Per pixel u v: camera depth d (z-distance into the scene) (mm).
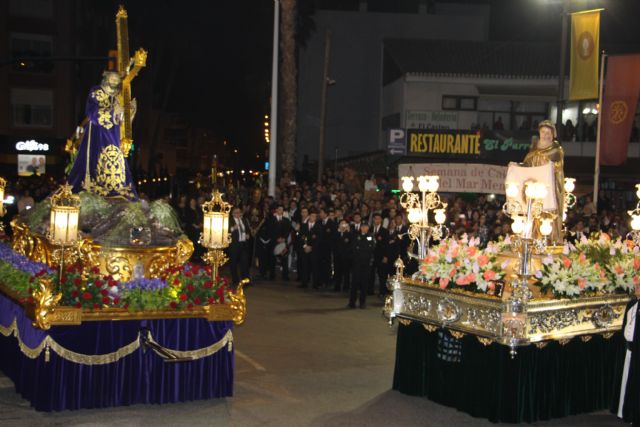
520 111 38906
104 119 10828
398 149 28094
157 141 55031
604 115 23766
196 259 21344
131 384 8430
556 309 8430
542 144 9641
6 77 41312
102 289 8281
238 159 58156
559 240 9688
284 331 12914
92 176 10750
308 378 9922
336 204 21203
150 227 10055
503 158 34938
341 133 43875
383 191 27141
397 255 17484
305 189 25203
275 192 25016
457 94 38562
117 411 8242
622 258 9586
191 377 8703
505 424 8227
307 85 43781
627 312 8375
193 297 8664
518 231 8234
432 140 32719
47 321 7859
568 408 8742
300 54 43594
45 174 41844
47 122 42250
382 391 9445
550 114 38906
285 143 30328
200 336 8719
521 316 7977
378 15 43719
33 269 9367
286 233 20281
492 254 9016
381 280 17625
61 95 42219
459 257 8961
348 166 38594
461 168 21422
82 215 9875
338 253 18391
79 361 8148
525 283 8055
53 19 41938
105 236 9602
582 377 8852
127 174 10969
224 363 8883
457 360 8727
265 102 47406
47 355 7988
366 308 15742
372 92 43812
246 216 21578
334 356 11172
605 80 24281
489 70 38562
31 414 8070
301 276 20031
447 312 8727
